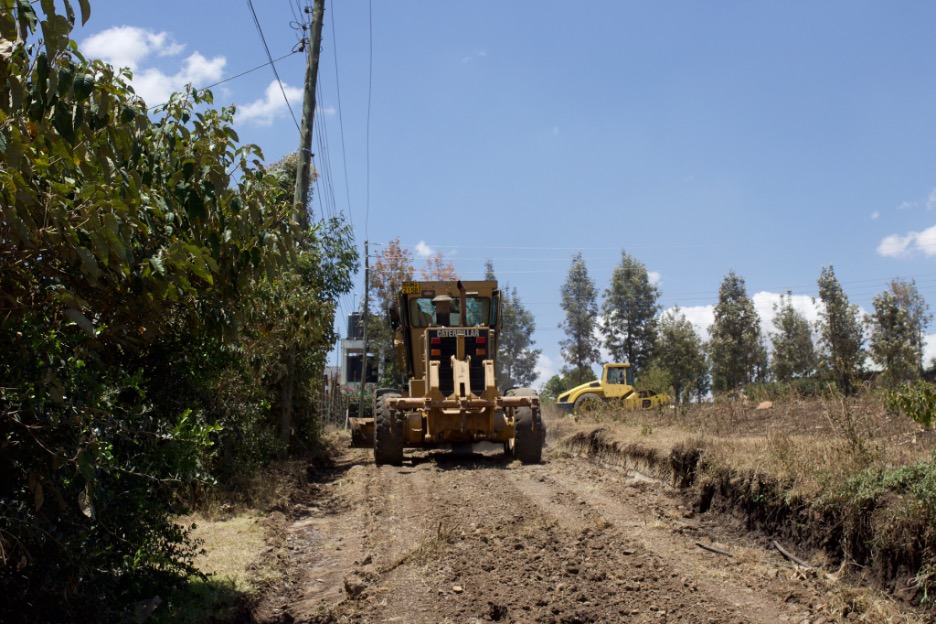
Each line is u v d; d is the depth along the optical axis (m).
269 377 12.49
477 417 13.11
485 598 5.68
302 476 11.79
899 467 6.24
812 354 29.83
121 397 6.00
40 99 3.65
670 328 37.00
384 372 35.66
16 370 3.73
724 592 5.72
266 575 6.55
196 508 8.69
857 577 5.88
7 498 3.72
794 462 7.24
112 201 3.70
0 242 3.53
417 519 8.69
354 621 5.48
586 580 6.01
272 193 5.52
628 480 10.47
